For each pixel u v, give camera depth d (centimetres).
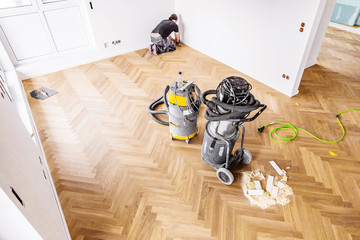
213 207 223
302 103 351
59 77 425
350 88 379
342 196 230
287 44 337
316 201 227
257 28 369
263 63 385
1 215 108
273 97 366
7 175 115
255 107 193
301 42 318
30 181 154
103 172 257
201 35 487
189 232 204
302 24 306
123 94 378
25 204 124
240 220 213
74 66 461
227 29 421
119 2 450
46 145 289
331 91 374
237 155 253
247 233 204
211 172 257
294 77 347
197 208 223
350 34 572
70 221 213
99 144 291
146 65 461
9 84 353
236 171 258
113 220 214
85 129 313
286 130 306
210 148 239
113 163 267
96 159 272
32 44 418
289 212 219
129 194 235
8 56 380
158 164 266
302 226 208
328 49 504
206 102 220
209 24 454
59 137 300
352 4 593
